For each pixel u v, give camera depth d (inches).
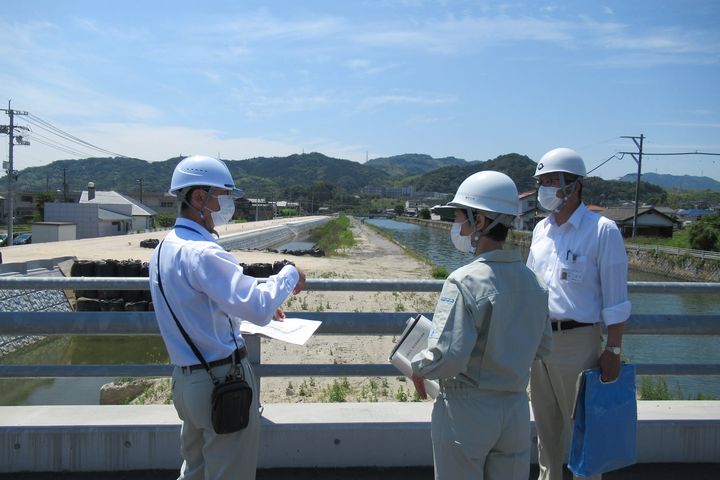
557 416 124.3
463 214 94.3
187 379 91.7
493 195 91.6
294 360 407.5
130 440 130.6
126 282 130.9
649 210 2140.7
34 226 1549.0
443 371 85.4
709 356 518.6
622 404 113.2
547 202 119.8
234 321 99.3
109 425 130.8
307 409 144.6
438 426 92.4
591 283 116.0
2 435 129.3
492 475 91.4
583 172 117.5
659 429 142.1
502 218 91.6
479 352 88.6
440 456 91.7
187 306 89.8
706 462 142.9
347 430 135.1
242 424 89.9
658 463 142.4
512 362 87.9
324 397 309.6
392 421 137.2
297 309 647.1
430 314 140.8
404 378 350.3
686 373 145.7
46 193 2925.7
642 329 141.2
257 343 136.1
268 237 2332.7
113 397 342.3
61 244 1346.0
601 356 114.0
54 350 561.6
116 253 1122.0
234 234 1918.1
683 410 150.4
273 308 90.8
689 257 1501.0
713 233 1616.6
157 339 600.4
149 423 132.0
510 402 89.6
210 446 93.5
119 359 534.0
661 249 1665.8
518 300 89.0
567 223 118.5
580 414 111.7
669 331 142.1
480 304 86.0
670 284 141.0
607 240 113.1
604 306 114.0
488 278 87.7
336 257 1676.9
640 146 1921.8
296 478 130.3
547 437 125.3
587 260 115.1
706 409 151.4
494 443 89.6
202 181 94.3
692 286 140.9
